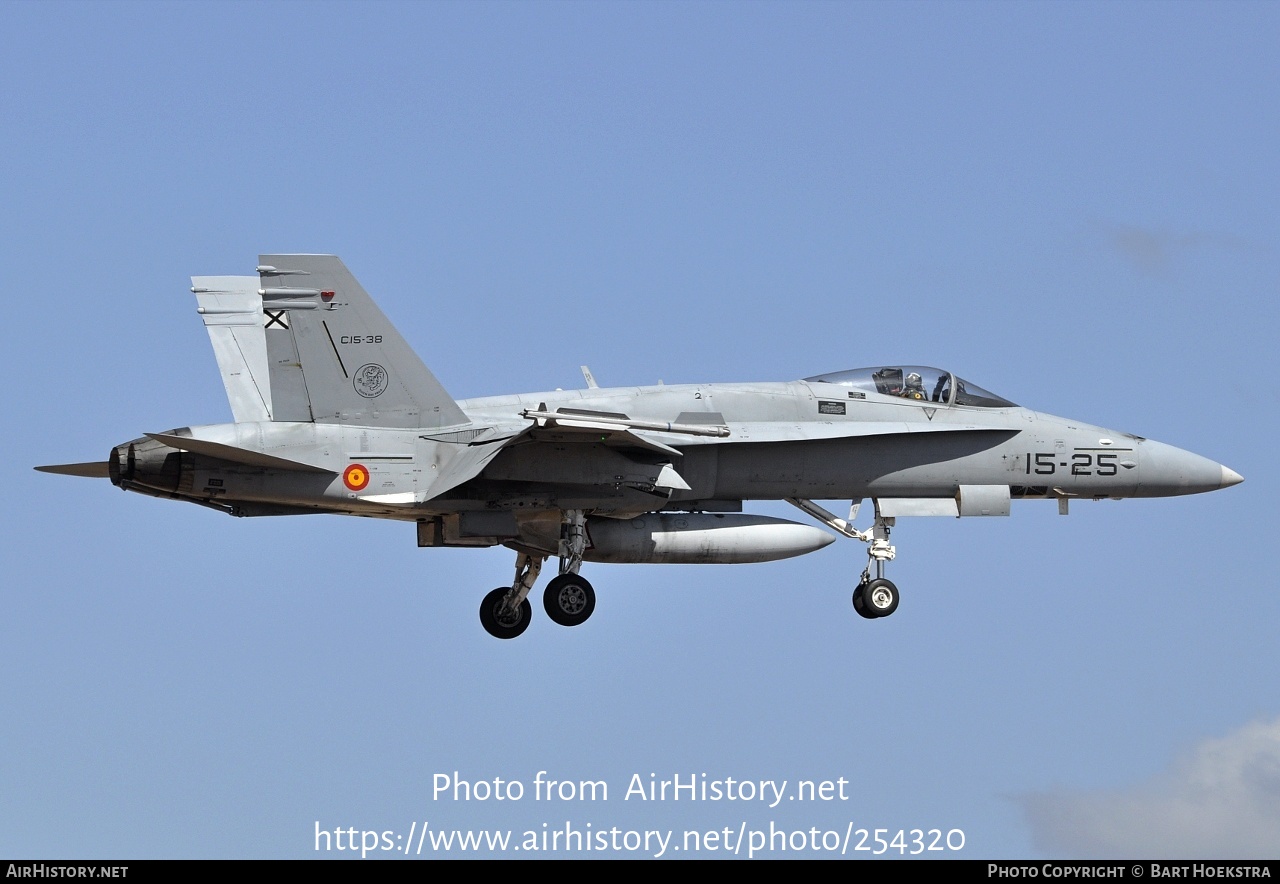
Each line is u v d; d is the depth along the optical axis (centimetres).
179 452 8081
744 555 8862
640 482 8312
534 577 9156
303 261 8206
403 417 8275
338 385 8225
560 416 7562
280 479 8119
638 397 8844
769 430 8794
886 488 9106
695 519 8881
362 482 8150
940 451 9112
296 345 8200
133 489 8162
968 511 9138
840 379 9194
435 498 8094
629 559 8819
